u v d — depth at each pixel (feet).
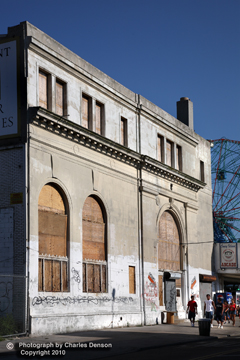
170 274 117.08
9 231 77.41
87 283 90.53
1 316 75.25
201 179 147.23
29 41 80.84
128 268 102.73
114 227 99.55
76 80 92.43
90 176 93.66
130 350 61.98
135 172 109.40
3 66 81.71
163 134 122.21
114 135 102.68
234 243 148.25
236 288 186.50
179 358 53.93
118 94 104.47
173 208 123.85
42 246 80.84
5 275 71.15
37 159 80.43
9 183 78.59
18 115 79.61
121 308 98.32
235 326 107.96
